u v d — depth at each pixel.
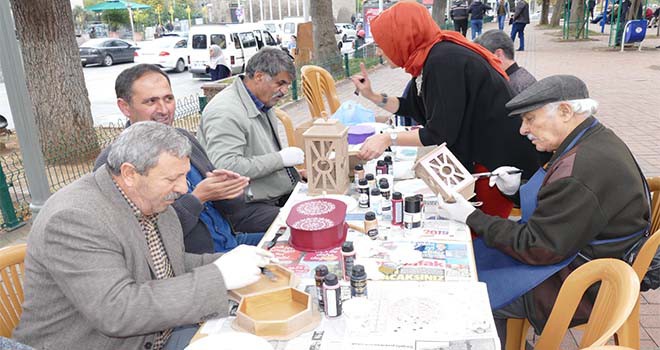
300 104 10.24
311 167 2.59
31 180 4.48
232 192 2.32
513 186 2.52
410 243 2.05
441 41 2.87
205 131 3.08
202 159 2.64
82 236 1.56
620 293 1.50
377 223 2.11
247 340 1.39
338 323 1.54
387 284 1.73
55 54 6.61
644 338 2.79
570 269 2.10
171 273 1.92
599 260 1.69
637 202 1.99
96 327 1.56
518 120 2.79
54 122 6.73
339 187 2.60
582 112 2.05
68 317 1.67
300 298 1.62
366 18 24.81
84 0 42.69
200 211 2.28
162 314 1.56
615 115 7.78
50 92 6.69
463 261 1.89
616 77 11.39
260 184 3.19
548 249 1.99
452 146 2.96
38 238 1.61
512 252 2.09
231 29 15.48
